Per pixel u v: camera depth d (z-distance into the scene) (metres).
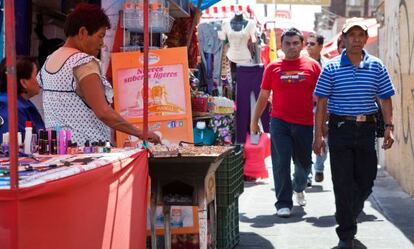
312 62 7.03
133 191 3.56
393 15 10.53
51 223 2.50
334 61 5.52
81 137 4.12
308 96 6.98
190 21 7.01
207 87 9.45
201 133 6.94
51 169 2.80
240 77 9.35
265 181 10.06
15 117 2.38
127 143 5.04
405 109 9.14
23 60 4.47
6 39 2.40
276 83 7.02
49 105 4.16
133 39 5.94
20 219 2.32
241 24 9.95
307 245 5.88
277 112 7.07
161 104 5.15
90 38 4.23
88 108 4.15
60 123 4.11
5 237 2.31
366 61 5.45
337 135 5.46
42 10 6.11
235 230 5.82
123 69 5.17
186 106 5.16
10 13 2.40
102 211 2.99
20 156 3.46
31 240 2.38
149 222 4.75
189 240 4.89
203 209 4.36
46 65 4.21
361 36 5.38
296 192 7.84
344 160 5.46
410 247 5.80
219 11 10.55
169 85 5.16
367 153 5.49
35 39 6.07
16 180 2.34
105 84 4.23
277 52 14.32
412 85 8.55
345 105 5.43
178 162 4.29
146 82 3.91
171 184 4.54
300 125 7.02
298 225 6.76
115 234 3.21
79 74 4.04
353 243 5.75
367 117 5.44
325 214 7.35
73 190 2.66
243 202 8.20
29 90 4.49
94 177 2.87
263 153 10.08
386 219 7.10
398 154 9.85
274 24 13.96
